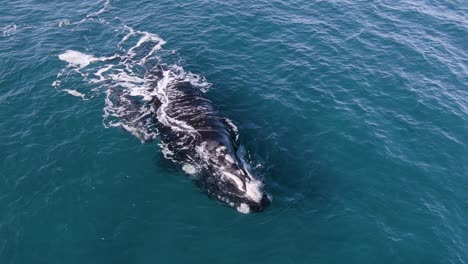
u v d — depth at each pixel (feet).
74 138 84.64
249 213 70.95
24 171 77.56
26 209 70.95
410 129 92.68
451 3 152.15
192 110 87.76
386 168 82.53
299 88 103.04
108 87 99.04
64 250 65.36
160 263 64.08
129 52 114.42
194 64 110.11
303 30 126.93
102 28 125.70
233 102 96.94
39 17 130.72
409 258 66.28
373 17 137.49
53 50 113.39
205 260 64.54
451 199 77.20
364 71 110.63
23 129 86.43
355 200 75.41
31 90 97.35
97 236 67.46
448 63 116.98
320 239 68.18
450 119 96.37
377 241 68.49
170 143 82.53
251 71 108.37
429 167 83.46
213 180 74.90
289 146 85.71
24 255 64.44
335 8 140.77
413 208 74.79
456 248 68.39
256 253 65.62
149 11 135.33
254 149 83.87
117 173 77.56
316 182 78.33
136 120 88.89
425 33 131.03
